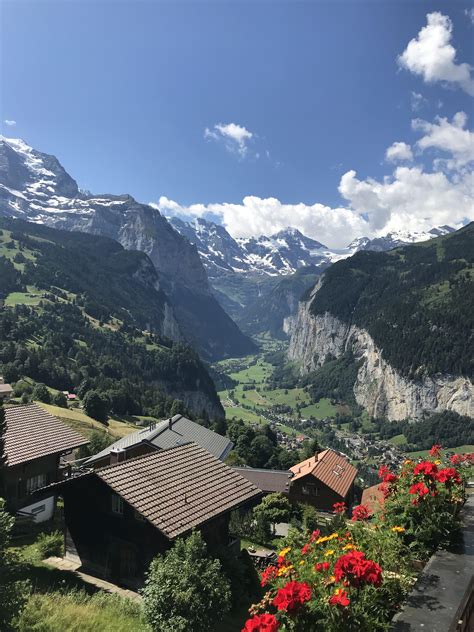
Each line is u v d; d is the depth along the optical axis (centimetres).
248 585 2508
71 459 6431
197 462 2894
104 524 2534
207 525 2531
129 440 5903
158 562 1952
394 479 1030
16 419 3962
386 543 813
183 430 6112
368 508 1113
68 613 1705
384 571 730
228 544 2731
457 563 723
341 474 7138
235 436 11069
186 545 1973
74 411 11325
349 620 616
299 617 623
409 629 548
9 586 1467
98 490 2558
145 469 2616
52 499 3744
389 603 658
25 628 1512
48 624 1573
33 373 13850
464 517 938
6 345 14838
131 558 2436
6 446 3581
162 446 5422
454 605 590
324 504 6481
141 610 1852
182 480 2650
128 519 2445
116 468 2533
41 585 2298
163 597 1780
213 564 1939
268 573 800
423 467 938
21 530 3222
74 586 2322
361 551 789
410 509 893
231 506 2612
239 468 7200
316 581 689
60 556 2708
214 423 12725
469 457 1127
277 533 4747
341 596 600
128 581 2428
